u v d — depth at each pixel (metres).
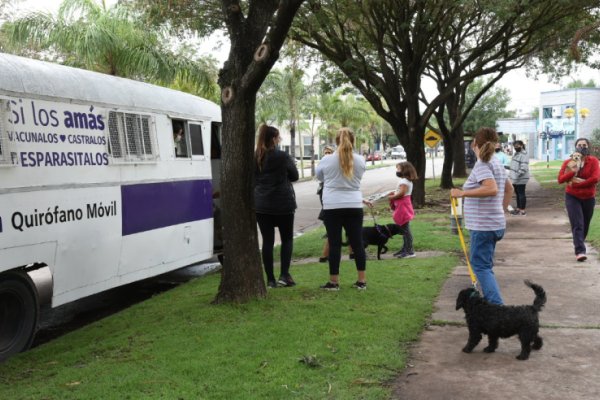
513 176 15.04
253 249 6.74
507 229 12.70
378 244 9.62
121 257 7.36
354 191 7.05
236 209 6.62
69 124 6.47
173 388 4.32
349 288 7.33
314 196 26.06
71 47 15.76
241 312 6.25
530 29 18.61
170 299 7.36
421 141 18.27
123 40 16.05
